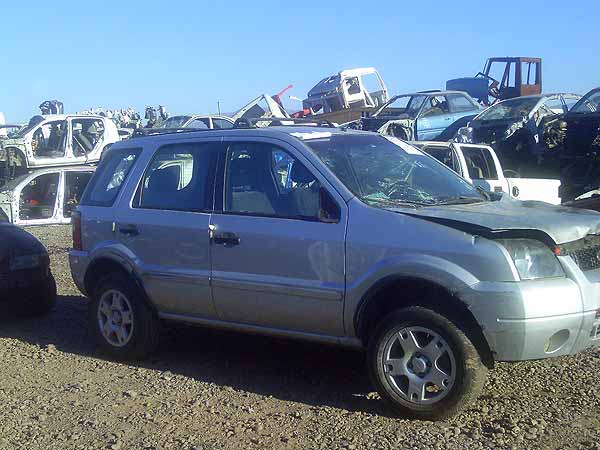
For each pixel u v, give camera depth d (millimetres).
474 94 24344
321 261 5352
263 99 25297
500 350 4738
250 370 6320
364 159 5891
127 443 4855
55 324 8195
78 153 18422
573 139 15984
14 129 25047
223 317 6035
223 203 5996
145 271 6391
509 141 17219
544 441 4641
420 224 5047
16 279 8031
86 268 6859
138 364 6590
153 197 6512
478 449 4551
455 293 4793
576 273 4867
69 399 5719
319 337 5535
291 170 5723
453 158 12602
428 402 4938
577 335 4863
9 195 15688
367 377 6027
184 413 5336
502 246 4766
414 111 19578
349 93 27281
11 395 5852
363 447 4637
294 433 4906
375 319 5277
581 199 11141
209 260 5953
